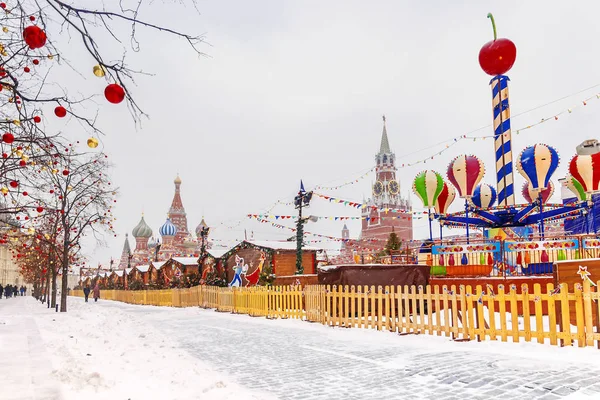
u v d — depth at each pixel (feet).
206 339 45.01
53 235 79.56
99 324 63.41
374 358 30.96
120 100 10.09
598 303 32.19
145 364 30.22
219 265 125.70
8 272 383.04
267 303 68.59
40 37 9.45
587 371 24.45
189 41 12.10
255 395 21.90
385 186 492.95
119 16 11.54
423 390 22.22
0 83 13.34
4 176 21.31
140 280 203.82
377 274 55.36
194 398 21.01
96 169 72.43
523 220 68.13
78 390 20.10
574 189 63.87
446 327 38.75
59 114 11.57
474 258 63.36
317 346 37.45
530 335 33.68
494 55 69.56
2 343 32.99
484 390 21.68
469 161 64.85
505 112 71.20
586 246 56.90
